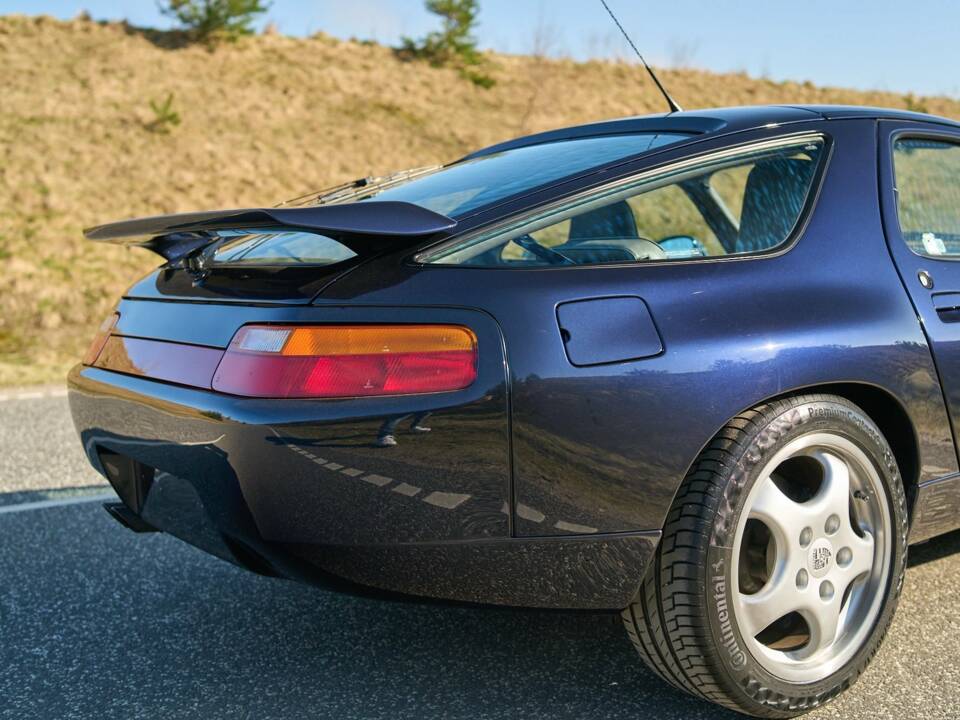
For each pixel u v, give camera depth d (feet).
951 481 7.77
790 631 7.07
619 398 6.10
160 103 80.94
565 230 6.77
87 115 76.07
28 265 47.47
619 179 7.09
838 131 8.03
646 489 6.19
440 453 5.91
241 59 97.71
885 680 7.38
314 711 7.13
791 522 6.61
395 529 6.01
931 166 8.62
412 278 6.22
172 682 7.70
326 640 8.46
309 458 5.89
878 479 7.06
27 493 13.97
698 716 6.89
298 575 6.38
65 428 19.27
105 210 59.98
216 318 6.63
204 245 8.28
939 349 7.43
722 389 6.28
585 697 7.22
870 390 7.10
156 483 7.30
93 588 9.92
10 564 10.73
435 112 94.68
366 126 87.30
